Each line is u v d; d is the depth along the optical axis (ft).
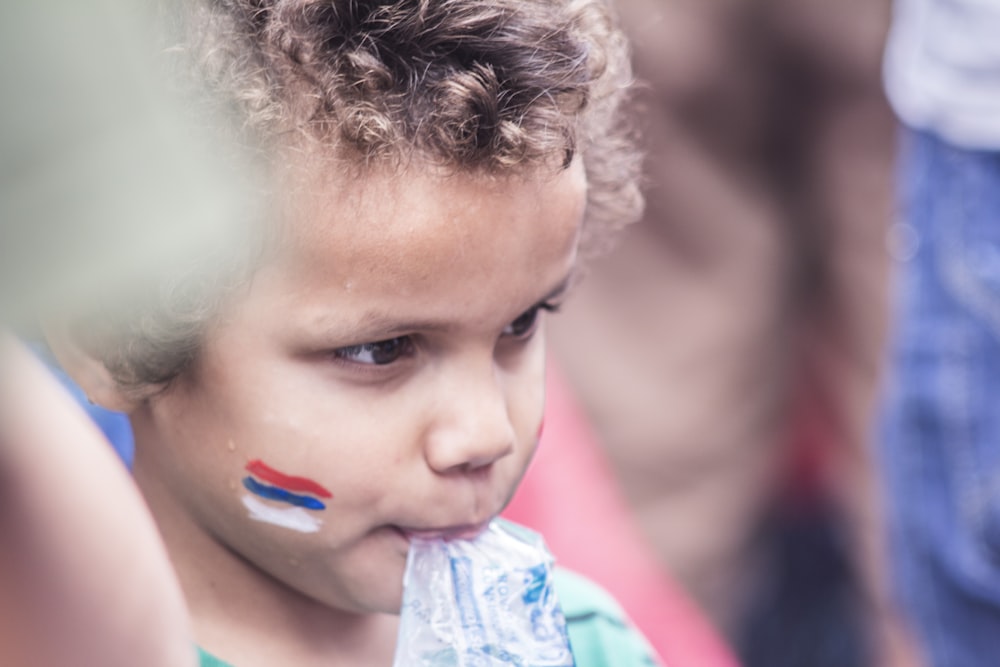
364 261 11.55
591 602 16.56
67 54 5.56
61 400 7.11
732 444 30.60
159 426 12.70
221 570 13.25
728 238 29.37
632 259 29.32
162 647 7.74
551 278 12.42
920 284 25.30
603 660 16.10
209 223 5.90
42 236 5.54
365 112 11.50
